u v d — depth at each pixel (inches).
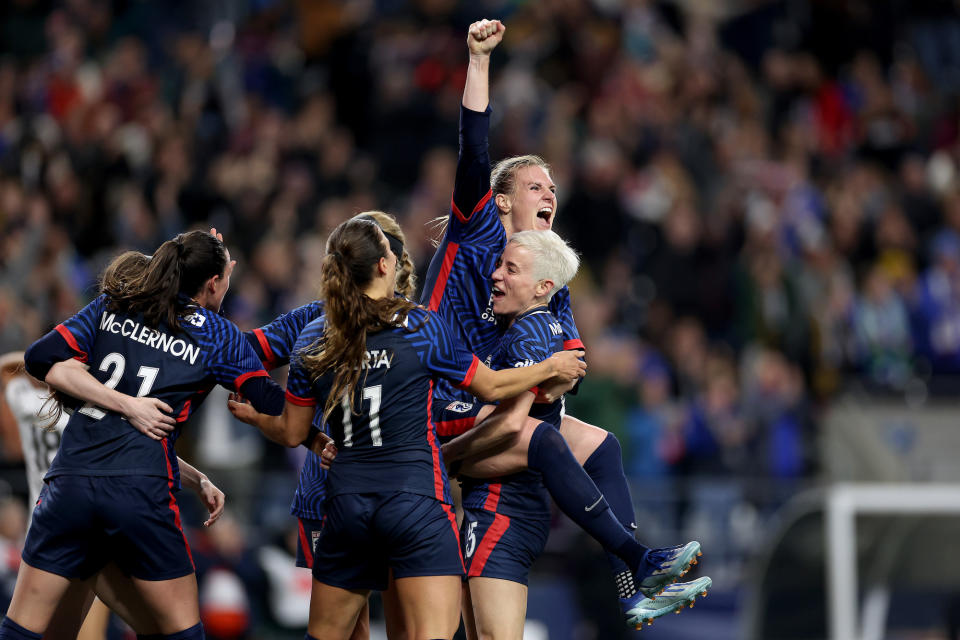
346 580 689.6
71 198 1726.1
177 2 2249.0
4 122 1887.3
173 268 707.4
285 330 765.9
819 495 1433.3
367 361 673.0
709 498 1503.4
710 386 1678.2
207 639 1197.1
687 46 2429.9
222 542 1264.8
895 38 2556.6
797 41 2504.9
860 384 1690.5
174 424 700.0
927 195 2192.4
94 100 1919.3
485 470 736.3
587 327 1624.0
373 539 676.7
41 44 2089.1
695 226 1923.0
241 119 1941.4
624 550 728.3
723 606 1456.7
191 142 1862.7
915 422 1647.4
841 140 2384.4
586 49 2234.3
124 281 709.9
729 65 2421.3
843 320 1887.3
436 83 2086.6
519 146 1975.9
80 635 781.3
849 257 2060.8
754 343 1822.1
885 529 1339.8
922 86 2541.8
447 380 689.0
